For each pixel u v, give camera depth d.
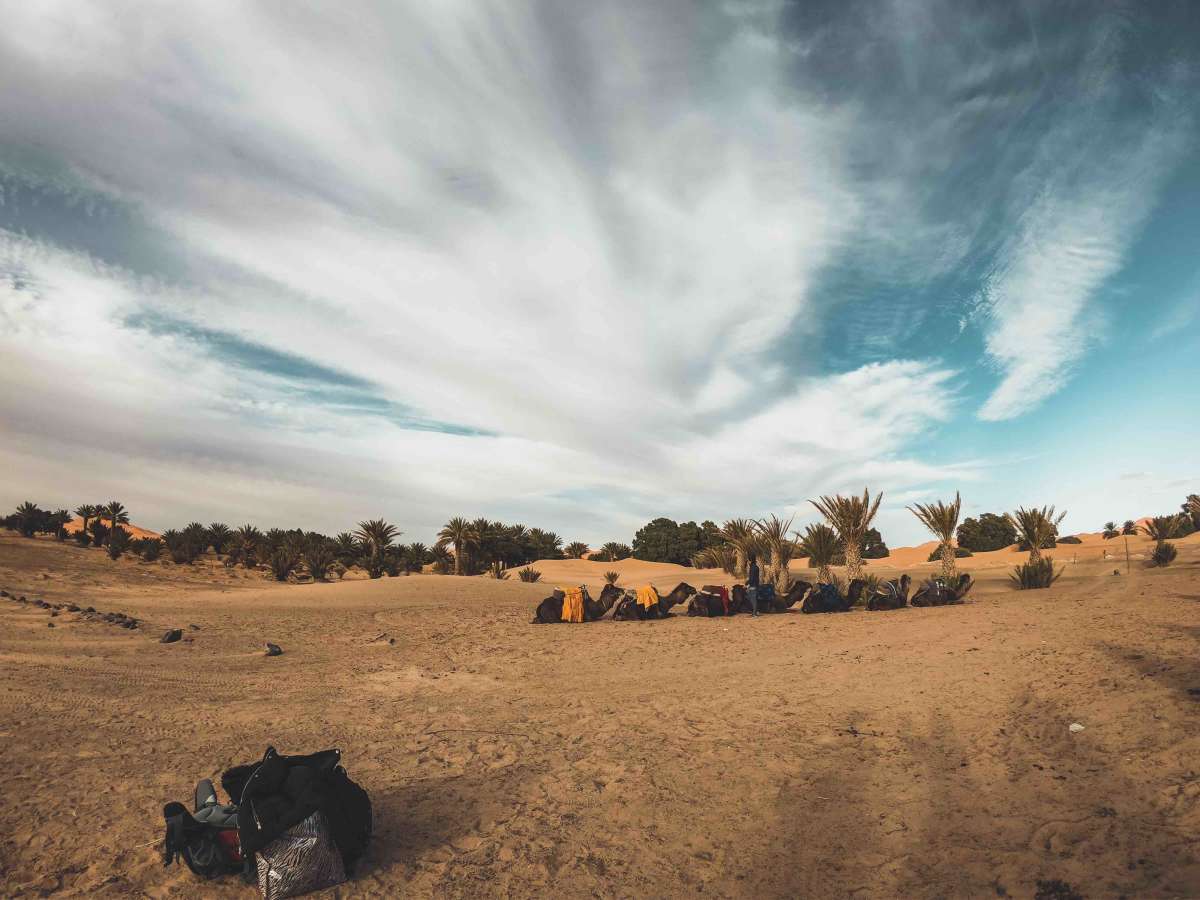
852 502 25.27
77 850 4.89
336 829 4.54
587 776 6.45
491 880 4.50
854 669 10.64
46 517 62.66
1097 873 3.90
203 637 17.09
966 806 5.06
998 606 18.09
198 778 6.41
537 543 90.19
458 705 9.83
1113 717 6.44
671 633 17.11
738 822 5.23
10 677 10.77
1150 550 36.44
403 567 64.31
